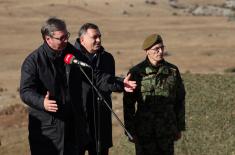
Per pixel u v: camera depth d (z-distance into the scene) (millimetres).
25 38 74438
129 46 69125
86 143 7043
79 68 6703
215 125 12672
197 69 52562
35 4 110062
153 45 7336
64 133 6547
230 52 63750
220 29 87125
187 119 13375
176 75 7578
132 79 7531
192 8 124938
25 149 18953
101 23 95500
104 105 7359
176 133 7645
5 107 33031
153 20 100812
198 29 87438
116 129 22266
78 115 6684
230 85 16188
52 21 6293
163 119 7500
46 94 6488
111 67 7609
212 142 11734
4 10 101875
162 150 7609
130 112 7691
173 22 98188
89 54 7402
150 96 7484
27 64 6398
